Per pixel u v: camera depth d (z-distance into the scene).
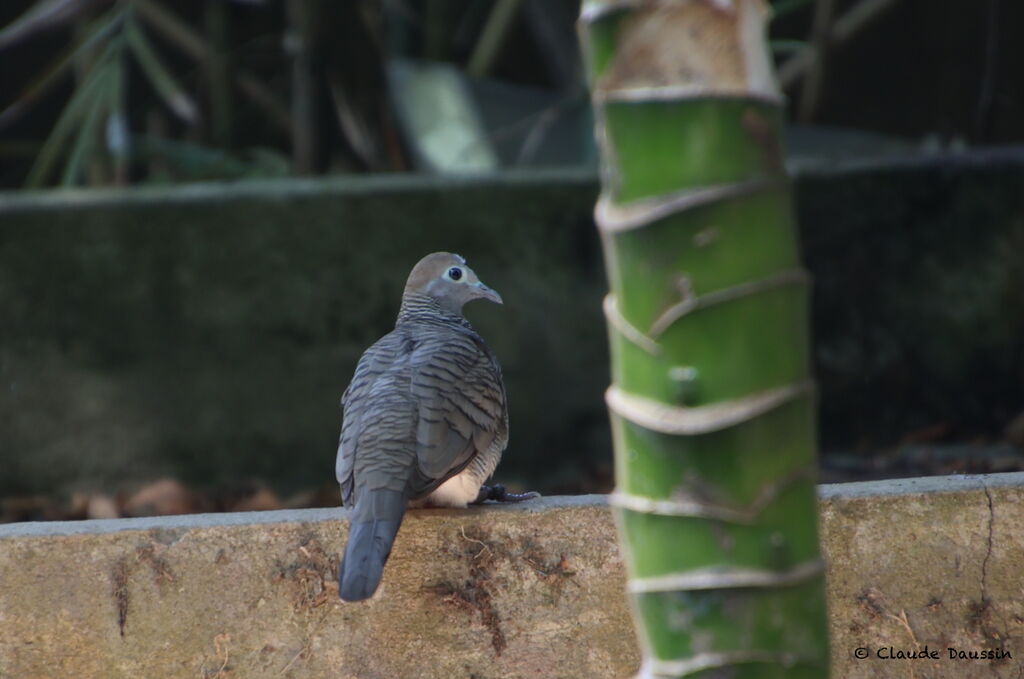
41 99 19.62
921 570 5.88
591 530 5.88
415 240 12.35
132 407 12.12
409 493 5.64
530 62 21.39
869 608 5.88
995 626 5.88
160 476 12.16
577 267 12.52
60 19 14.55
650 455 2.90
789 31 20.22
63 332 12.05
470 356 6.36
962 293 12.76
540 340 12.52
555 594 5.87
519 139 17.31
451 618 5.86
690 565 2.92
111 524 5.82
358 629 5.83
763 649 2.92
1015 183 12.66
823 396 12.77
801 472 2.88
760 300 2.77
